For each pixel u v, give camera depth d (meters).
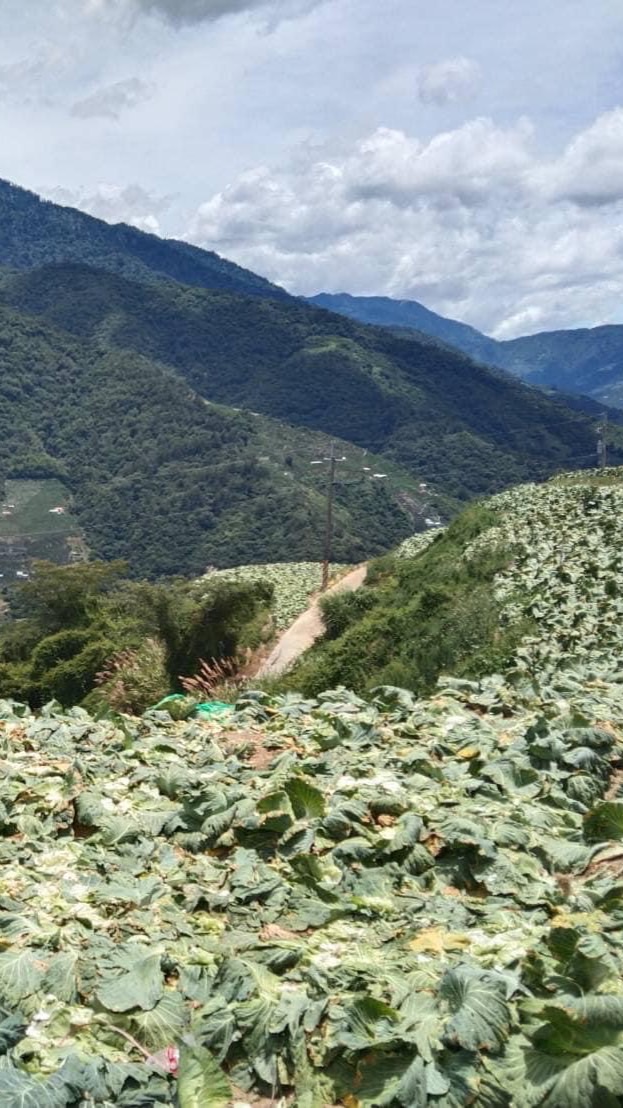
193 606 40.56
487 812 6.71
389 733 8.77
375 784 7.29
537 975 4.40
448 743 8.40
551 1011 3.89
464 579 29.23
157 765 8.38
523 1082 3.77
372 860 6.07
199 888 5.72
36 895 5.59
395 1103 3.81
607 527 27.31
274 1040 4.16
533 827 6.52
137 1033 4.27
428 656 22.47
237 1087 4.06
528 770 7.43
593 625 17.64
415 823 6.34
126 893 5.58
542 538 29.09
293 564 70.44
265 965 4.72
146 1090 3.84
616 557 22.28
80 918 5.25
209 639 39.62
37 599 50.06
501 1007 4.04
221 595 40.03
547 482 46.59
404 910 5.41
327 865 6.06
